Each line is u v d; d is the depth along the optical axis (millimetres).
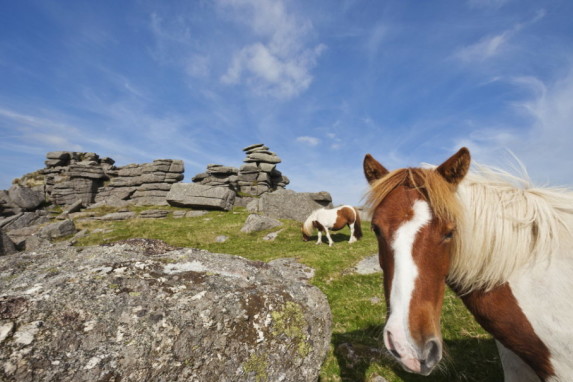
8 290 2941
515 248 2426
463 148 2314
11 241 19141
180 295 3184
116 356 2438
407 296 2090
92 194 39125
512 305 2451
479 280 2521
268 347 3123
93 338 2500
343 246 15898
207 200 33062
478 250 2469
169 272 3625
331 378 4367
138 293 3072
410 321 2016
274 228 23250
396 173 2582
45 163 42844
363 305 7324
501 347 3055
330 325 3941
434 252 2213
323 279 9969
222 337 2943
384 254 2449
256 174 43375
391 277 2266
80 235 24016
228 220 27422
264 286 3746
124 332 2633
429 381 4242
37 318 2498
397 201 2406
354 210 17547
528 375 2781
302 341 3393
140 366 2463
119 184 40094
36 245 20688
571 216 2447
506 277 2455
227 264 4195
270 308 3404
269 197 29391
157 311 2900
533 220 2436
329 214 17625
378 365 4609
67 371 2225
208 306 3117
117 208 35469
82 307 2725
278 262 12086
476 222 2492
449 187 2385
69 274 3314
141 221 28297
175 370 2582
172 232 23453
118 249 4418
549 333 2285
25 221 28719
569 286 2240
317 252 13773
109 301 2869
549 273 2328
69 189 37875
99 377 2281
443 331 5684
